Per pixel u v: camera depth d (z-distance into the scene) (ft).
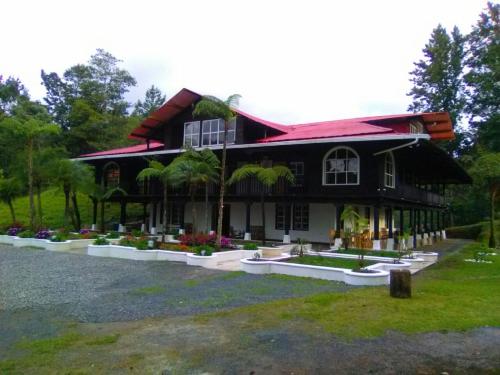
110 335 19.72
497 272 40.88
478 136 122.83
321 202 59.16
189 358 16.69
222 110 47.26
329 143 56.44
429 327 20.59
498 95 115.14
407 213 131.44
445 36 132.46
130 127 135.44
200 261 42.75
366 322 21.35
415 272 40.68
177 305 25.79
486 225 100.94
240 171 55.52
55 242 57.88
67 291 30.27
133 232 70.90
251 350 17.54
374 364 16.06
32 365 15.99
